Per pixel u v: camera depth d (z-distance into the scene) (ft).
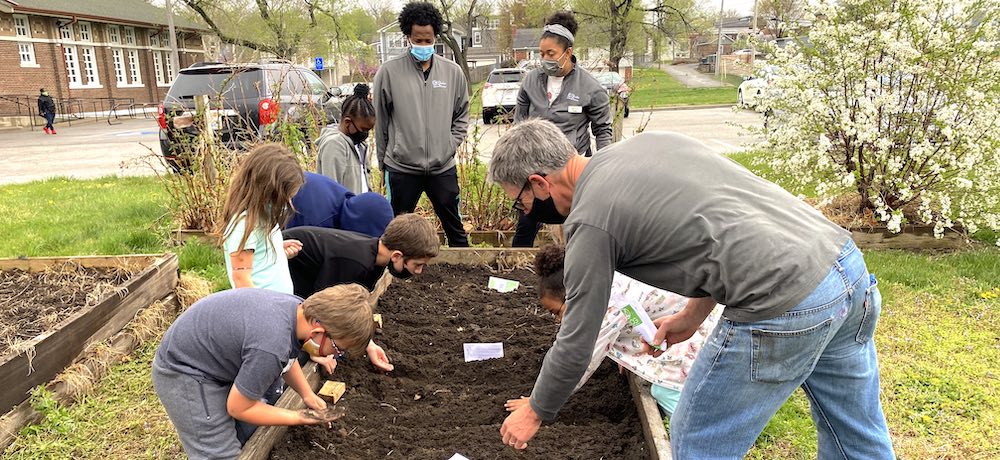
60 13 95.81
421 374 11.64
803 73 20.08
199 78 30.45
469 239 20.83
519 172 7.06
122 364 12.48
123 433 10.53
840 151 20.24
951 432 10.37
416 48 15.67
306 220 12.36
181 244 20.74
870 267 17.54
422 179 16.70
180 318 8.29
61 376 11.16
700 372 6.70
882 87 18.92
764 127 22.62
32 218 24.66
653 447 8.59
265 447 8.77
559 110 16.56
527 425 7.39
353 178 14.38
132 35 117.60
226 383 8.21
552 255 10.08
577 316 6.53
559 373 6.78
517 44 145.18
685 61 198.90
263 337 7.71
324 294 7.90
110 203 27.20
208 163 21.04
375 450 9.32
